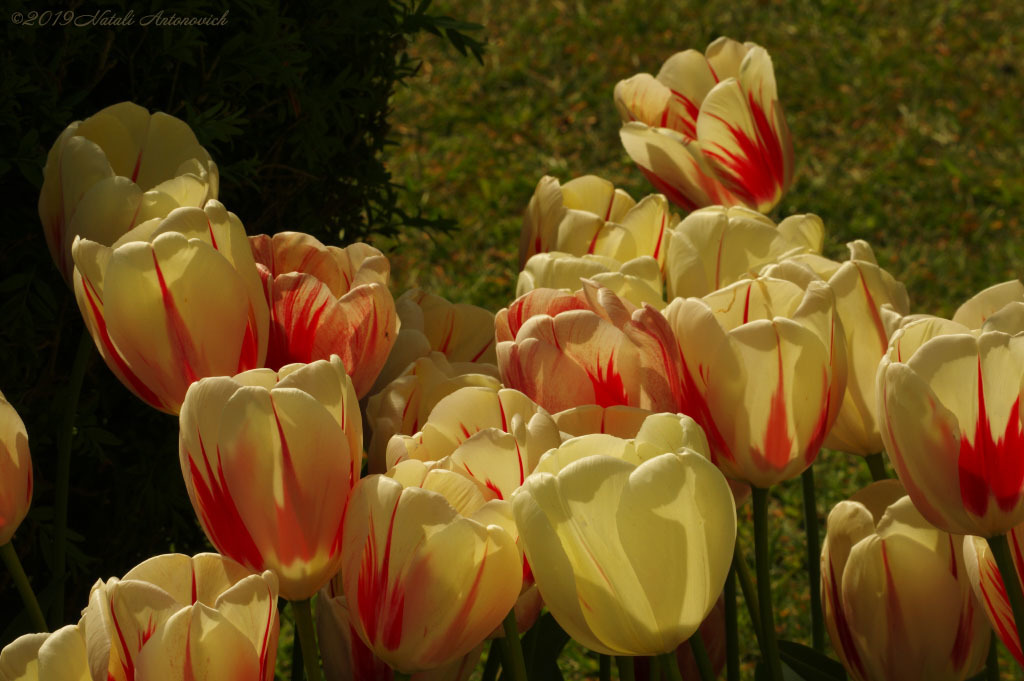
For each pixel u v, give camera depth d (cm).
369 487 103
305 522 104
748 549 311
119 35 140
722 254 122
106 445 153
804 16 587
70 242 117
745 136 135
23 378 140
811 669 120
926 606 112
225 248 112
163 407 113
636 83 144
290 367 106
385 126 187
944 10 594
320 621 113
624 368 109
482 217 457
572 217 127
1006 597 109
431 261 432
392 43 186
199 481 104
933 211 461
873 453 121
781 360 109
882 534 113
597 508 101
